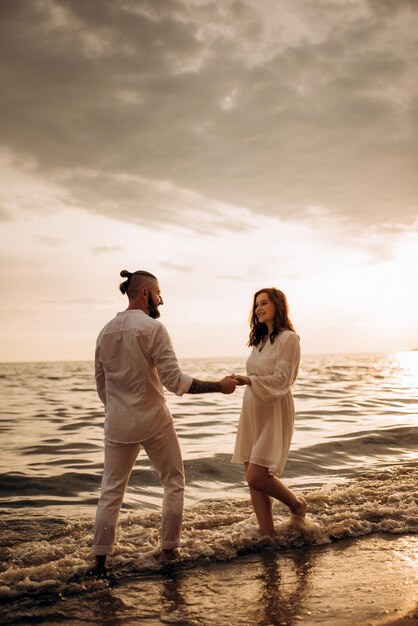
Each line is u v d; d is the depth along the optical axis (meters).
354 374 35.84
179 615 2.61
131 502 4.97
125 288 3.61
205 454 7.10
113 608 2.71
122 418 3.33
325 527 3.92
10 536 4.00
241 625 2.47
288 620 2.49
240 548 3.54
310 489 5.34
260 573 3.13
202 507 4.70
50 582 3.00
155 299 3.60
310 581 2.97
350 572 3.09
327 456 6.92
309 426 9.53
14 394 21.33
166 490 3.46
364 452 7.25
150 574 3.18
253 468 3.72
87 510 4.78
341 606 2.61
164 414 3.41
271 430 3.72
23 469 6.42
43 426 10.72
